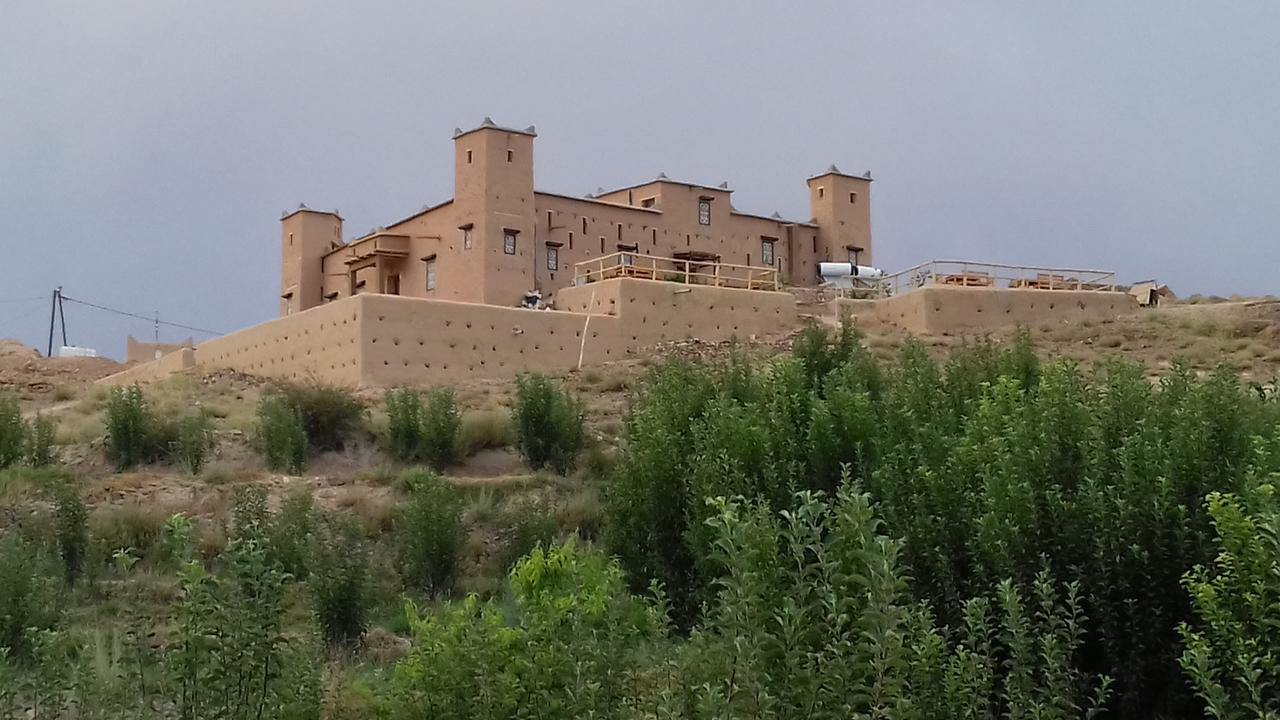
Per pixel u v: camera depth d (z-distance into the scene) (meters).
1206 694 8.13
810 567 8.60
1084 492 10.75
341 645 14.24
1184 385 13.14
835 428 14.48
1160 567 10.15
